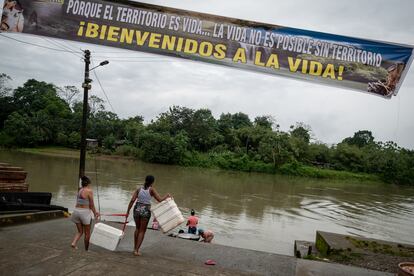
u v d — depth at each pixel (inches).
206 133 2864.2
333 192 1672.0
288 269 263.7
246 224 757.9
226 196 1150.3
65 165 1606.8
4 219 322.3
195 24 254.2
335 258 345.4
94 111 3312.0
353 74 245.8
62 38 260.8
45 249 232.8
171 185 1305.4
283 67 250.1
